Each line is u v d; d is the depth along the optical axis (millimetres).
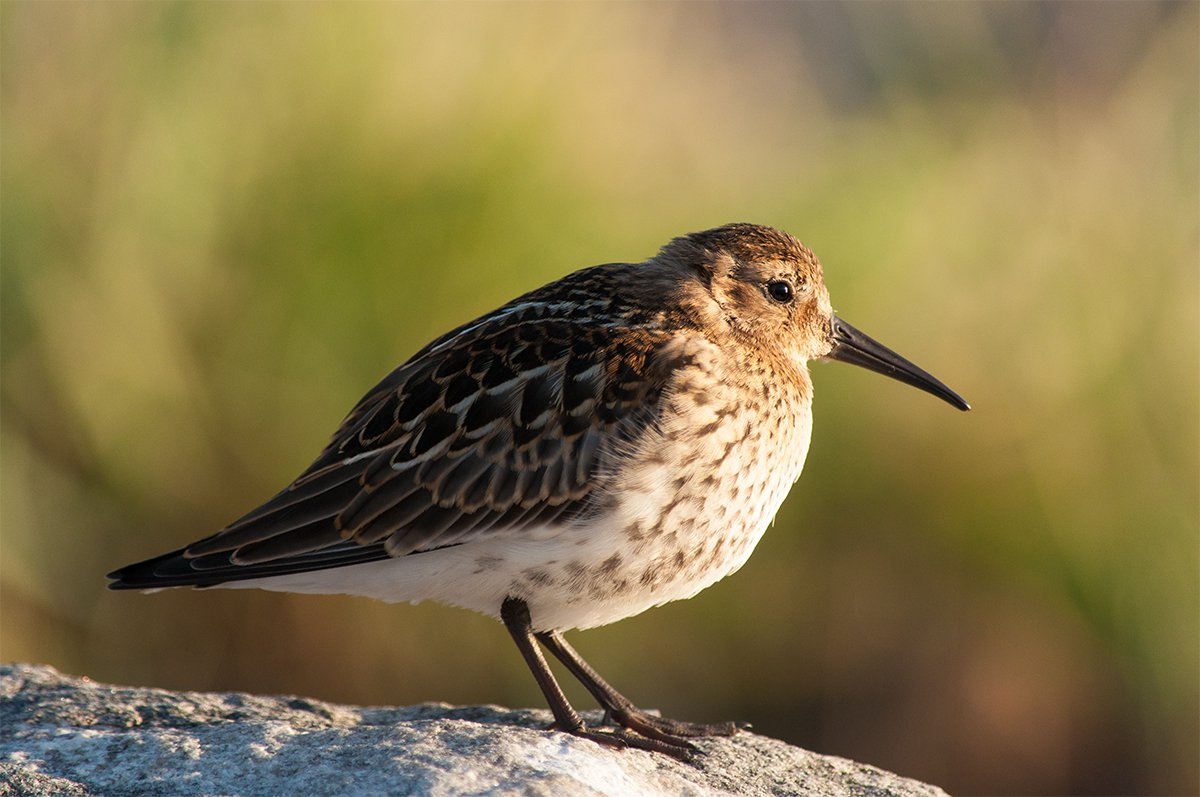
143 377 12383
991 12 19469
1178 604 13477
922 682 13172
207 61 13156
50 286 12375
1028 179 15406
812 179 14922
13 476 11977
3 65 12734
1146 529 13617
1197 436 13859
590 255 13375
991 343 14008
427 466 7180
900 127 16297
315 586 7324
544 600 7215
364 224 12914
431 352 7691
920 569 13375
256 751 6324
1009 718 13281
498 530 7117
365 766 6098
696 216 13969
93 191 12727
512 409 7207
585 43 14281
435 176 13109
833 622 13148
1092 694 13461
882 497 13281
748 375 7535
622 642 12625
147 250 12688
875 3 18156
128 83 12945
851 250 14094
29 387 12211
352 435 7406
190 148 12914
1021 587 13438
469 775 6004
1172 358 14117
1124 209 15094
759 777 6875
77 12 12945
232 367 12602
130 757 6375
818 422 13258
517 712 7871
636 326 7547
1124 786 13328
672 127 15031
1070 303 14305
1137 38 18953
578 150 13883
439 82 13531
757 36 21469
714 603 12867
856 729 13016
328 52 13266
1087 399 13875
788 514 13062
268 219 12914
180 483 12359
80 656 11930
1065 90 18047
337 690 12258
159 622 12062
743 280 8180
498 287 13047
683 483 7137
